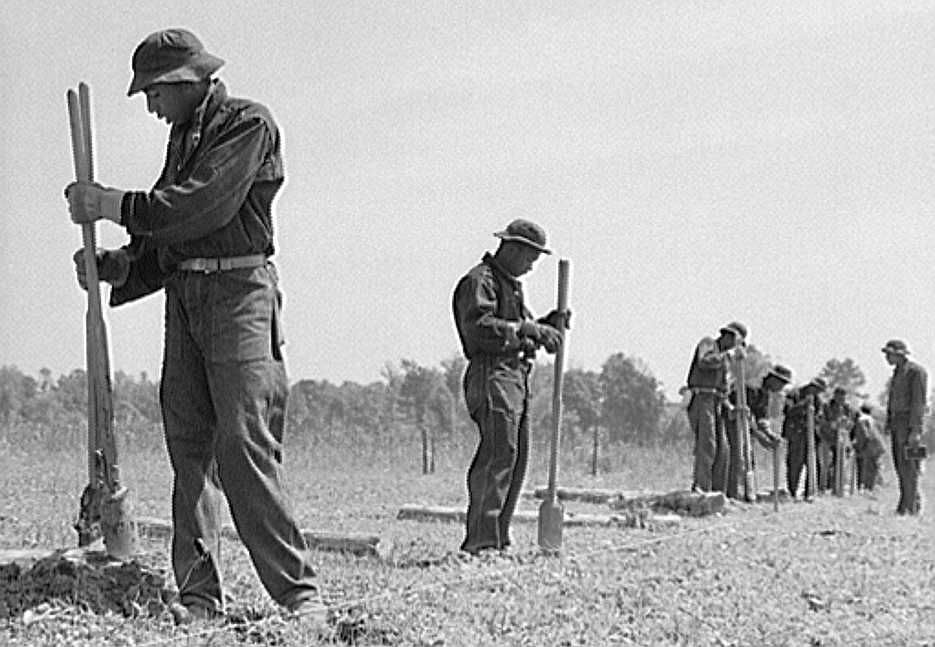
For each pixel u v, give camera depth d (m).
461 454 38.75
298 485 25.58
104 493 10.14
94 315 10.09
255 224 9.59
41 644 8.73
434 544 15.46
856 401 36.06
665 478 32.78
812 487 29.97
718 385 25.11
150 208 9.35
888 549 17.28
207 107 9.58
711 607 11.89
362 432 42.56
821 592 13.20
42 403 37.78
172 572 10.45
